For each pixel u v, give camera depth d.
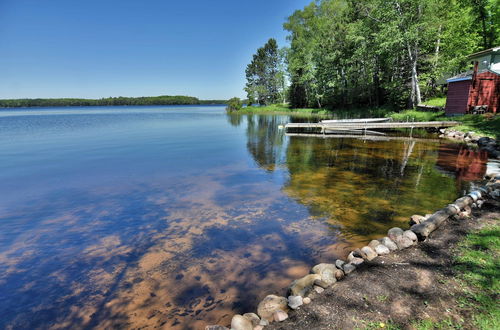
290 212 6.34
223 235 5.31
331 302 3.12
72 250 4.93
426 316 2.78
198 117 50.28
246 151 14.86
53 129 29.11
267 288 3.74
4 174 10.41
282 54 56.78
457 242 4.20
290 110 55.88
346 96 41.25
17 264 4.54
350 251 4.61
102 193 8.09
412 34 23.28
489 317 2.70
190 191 8.08
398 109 30.66
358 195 7.39
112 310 3.43
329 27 38.47
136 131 26.41
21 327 3.23
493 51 23.58
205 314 3.29
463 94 20.30
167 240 5.19
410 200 6.93
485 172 9.43
